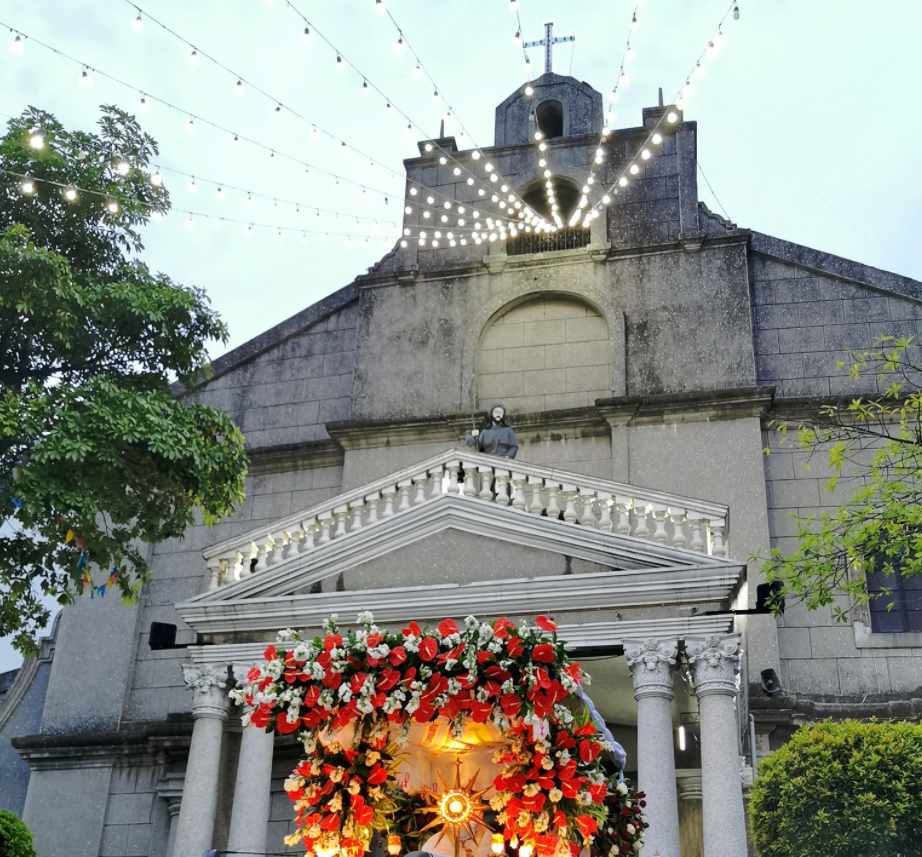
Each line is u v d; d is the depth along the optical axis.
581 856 7.38
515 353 20.11
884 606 17.17
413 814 7.23
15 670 20.55
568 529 13.80
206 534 19.83
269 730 7.22
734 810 12.02
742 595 13.77
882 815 11.91
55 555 13.95
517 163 21.31
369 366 20.28
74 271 14.61
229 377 21.22
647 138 20.94
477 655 6.90
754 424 18.23
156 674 19.00
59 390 13.52
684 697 14.49
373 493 15.03
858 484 17.80
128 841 17.77
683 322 19.36
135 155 14.97
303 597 14.00
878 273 19.27
